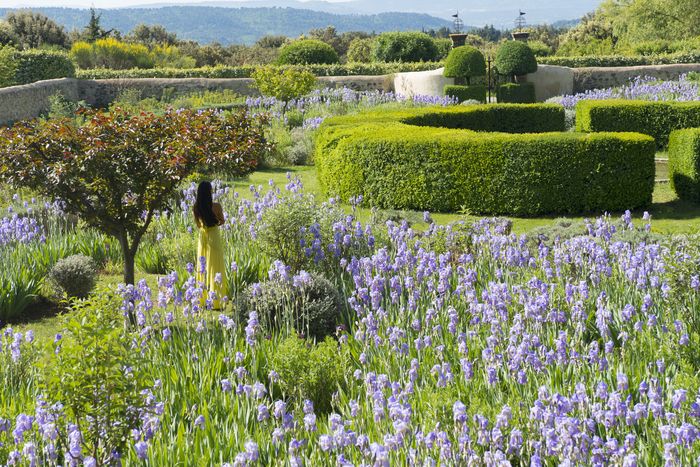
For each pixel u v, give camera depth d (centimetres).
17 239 1148
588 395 608
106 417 521
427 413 559
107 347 524
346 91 3067
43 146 915
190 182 1501
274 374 645
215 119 1005
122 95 3278
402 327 775
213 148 938
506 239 951
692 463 495
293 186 1305
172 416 615
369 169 1616
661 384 621
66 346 525
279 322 880
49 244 1171
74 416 522
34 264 1090
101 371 519
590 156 1490
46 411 535
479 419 496
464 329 816
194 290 786
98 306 567
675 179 1588
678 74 3803
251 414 606
